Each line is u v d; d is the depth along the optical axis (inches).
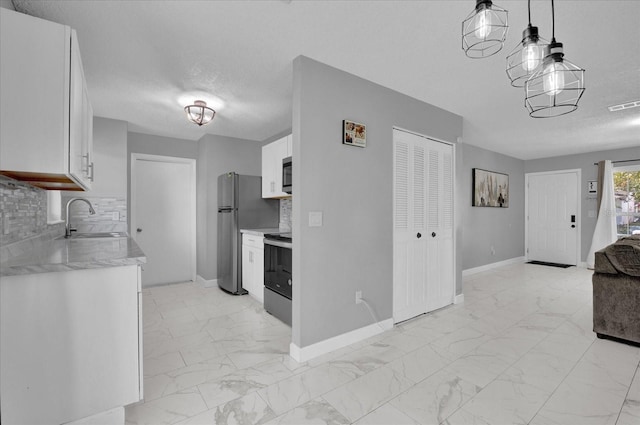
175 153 177.8
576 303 139.6
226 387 73.7
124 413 60.7
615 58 89.8
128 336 60.2
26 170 54.2
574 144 201.0
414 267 120.6
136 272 61.1
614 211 211.8
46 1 63.8
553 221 241.6
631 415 62.9
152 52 84.6
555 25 73.7
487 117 144.6
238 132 167.6
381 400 68.6
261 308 134.2
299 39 79.2
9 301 51.5
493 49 84.4
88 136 82.3
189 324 115.2
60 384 54.9
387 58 89.1
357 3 65.8
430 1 65.3
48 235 98.0
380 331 106.0
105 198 138.2
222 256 165.6
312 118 88.7
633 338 93.7
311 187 88.4
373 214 104.6
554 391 71.7
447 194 136.1
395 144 113.6
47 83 56.2
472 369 81.8
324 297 91.6
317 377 78.1
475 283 177.8
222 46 82.0
